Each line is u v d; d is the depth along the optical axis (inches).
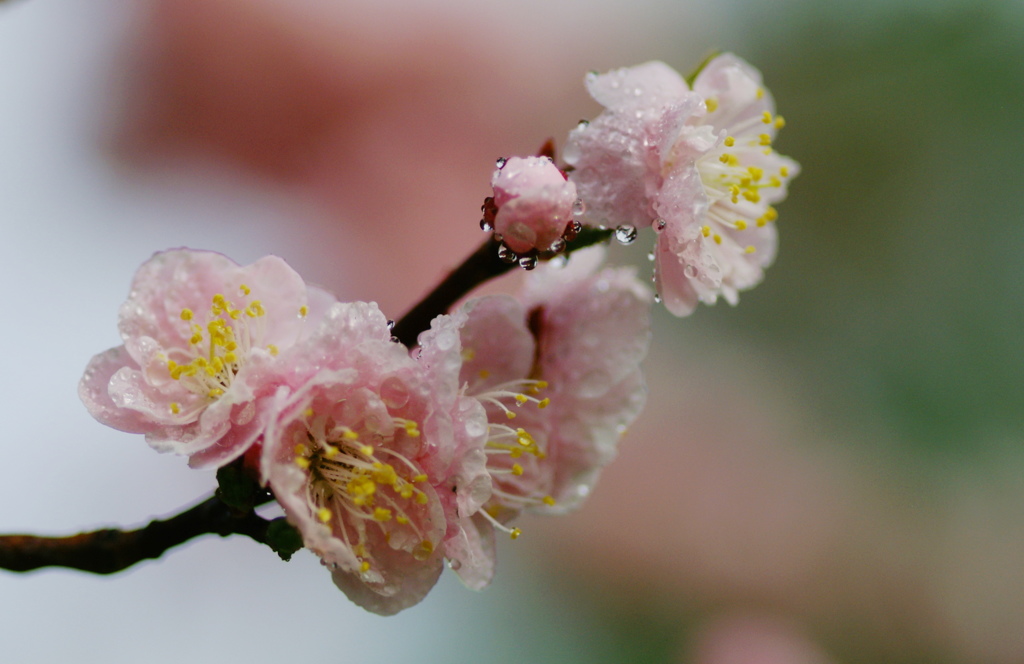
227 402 12.2
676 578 19.9
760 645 19.0
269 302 12.5
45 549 12.6
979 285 20.1
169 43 20.5
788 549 20.0
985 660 19.5
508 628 19.0
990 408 19.7
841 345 20.9
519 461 13.0
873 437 20.5
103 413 12.4
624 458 20.7
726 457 20.7
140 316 12.5
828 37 20.8
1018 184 19.9
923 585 19.8
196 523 12.6
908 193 20.5
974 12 19.8
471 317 12.8
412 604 12.4
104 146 20.1
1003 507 19.6
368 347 12.2
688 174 12.7
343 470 12.4
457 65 22.5
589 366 13.2
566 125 23.1
